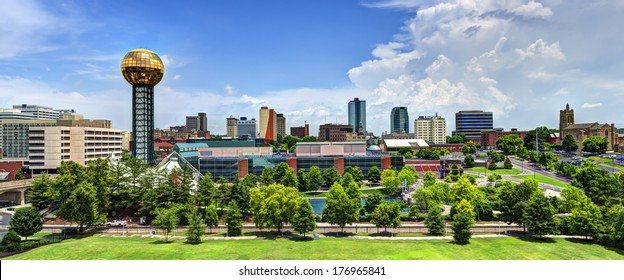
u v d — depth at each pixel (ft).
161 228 299.17
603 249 261.44
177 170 437.58
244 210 374.22
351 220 305.53
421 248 258.57
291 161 629.51
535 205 294.25
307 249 254.06
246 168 619.67
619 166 654.94
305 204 296.30
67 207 312.09
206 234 308.40
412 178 506.07
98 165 367.45
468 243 275.59
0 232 336.49
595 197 409.28
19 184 483.51
